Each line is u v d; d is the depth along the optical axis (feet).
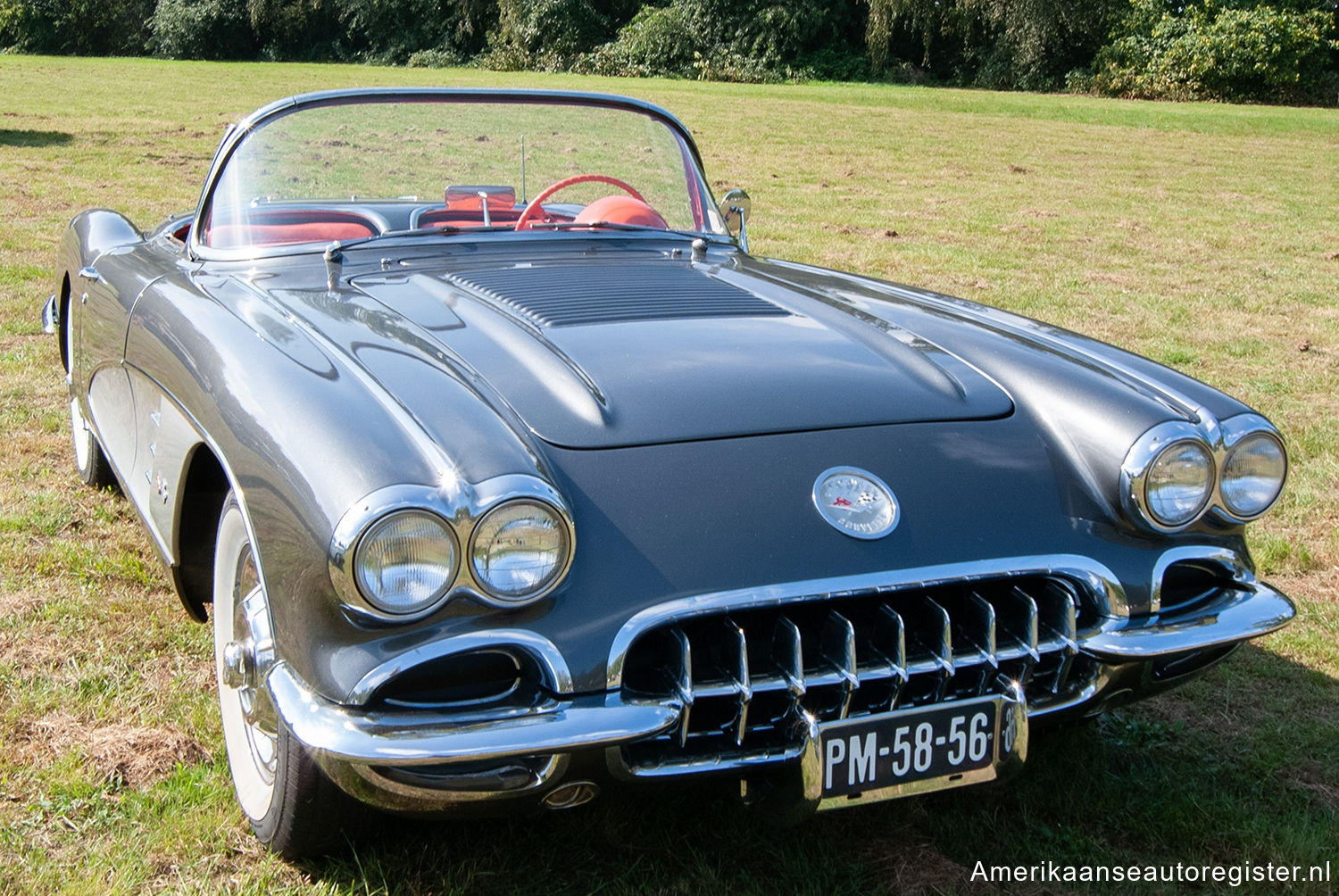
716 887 6.72
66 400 15.46
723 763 5.99
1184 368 19.54
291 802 6.31
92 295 10.60
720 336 7.75
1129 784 7.92
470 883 6.68
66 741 7.84
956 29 120.26
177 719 8.20
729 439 6.47
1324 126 78.95
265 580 5.89
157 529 8.33
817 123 71.72
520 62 120.47
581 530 5.85
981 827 7.45
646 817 7.37
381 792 5.59
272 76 98.17
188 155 45.57
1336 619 10.60
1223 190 48.06
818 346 7.77
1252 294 26.58
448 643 5.43
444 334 7.38
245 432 6.23
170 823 7.04
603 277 9.00
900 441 6.75
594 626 5.64
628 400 6.66
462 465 5.48
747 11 119.55
